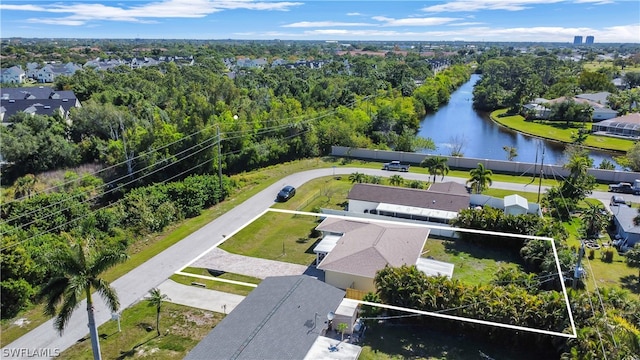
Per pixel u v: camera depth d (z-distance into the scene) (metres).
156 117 65.94
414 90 111.56
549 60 161.75
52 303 20.36
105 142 62.12
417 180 52.91
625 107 97.75
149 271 32.03
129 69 137.88
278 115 65.25
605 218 37.66
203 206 44.78
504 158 69.94
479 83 138.75
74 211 38.03
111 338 24.52
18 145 56.34
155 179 52.09
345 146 64.88
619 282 30.00
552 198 43.19
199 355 20.08
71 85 98.00
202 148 53.28
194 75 111.88
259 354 19.95
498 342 23.84
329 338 22.50
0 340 24.53
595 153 72.44
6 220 35.72
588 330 20.45
